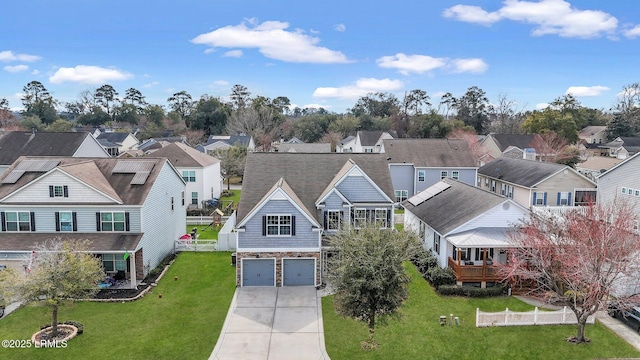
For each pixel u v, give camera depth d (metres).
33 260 19.50
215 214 42.25
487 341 18.17
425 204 31.39
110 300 22.03
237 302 22.22
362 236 17.86
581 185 39.00
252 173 27.97
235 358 16.86
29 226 24.97
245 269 24.33
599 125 113.25
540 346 17.77
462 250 24.84
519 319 19.52
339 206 25.94
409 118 110.94
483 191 27.05
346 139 94.94
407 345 17.86
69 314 20.50
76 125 121.31
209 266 27.72
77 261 18.58
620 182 34.38
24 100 118.69
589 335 18.61
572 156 66.25
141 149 78.31
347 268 17.14
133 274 23.58
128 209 24.89
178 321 19.98
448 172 47.31
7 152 45.03
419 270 26.45
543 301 21.88
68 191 24.75
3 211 24.80
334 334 18.88
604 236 17.75
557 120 81.50
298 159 29.25
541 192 38.97
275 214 23.94
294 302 22.30
